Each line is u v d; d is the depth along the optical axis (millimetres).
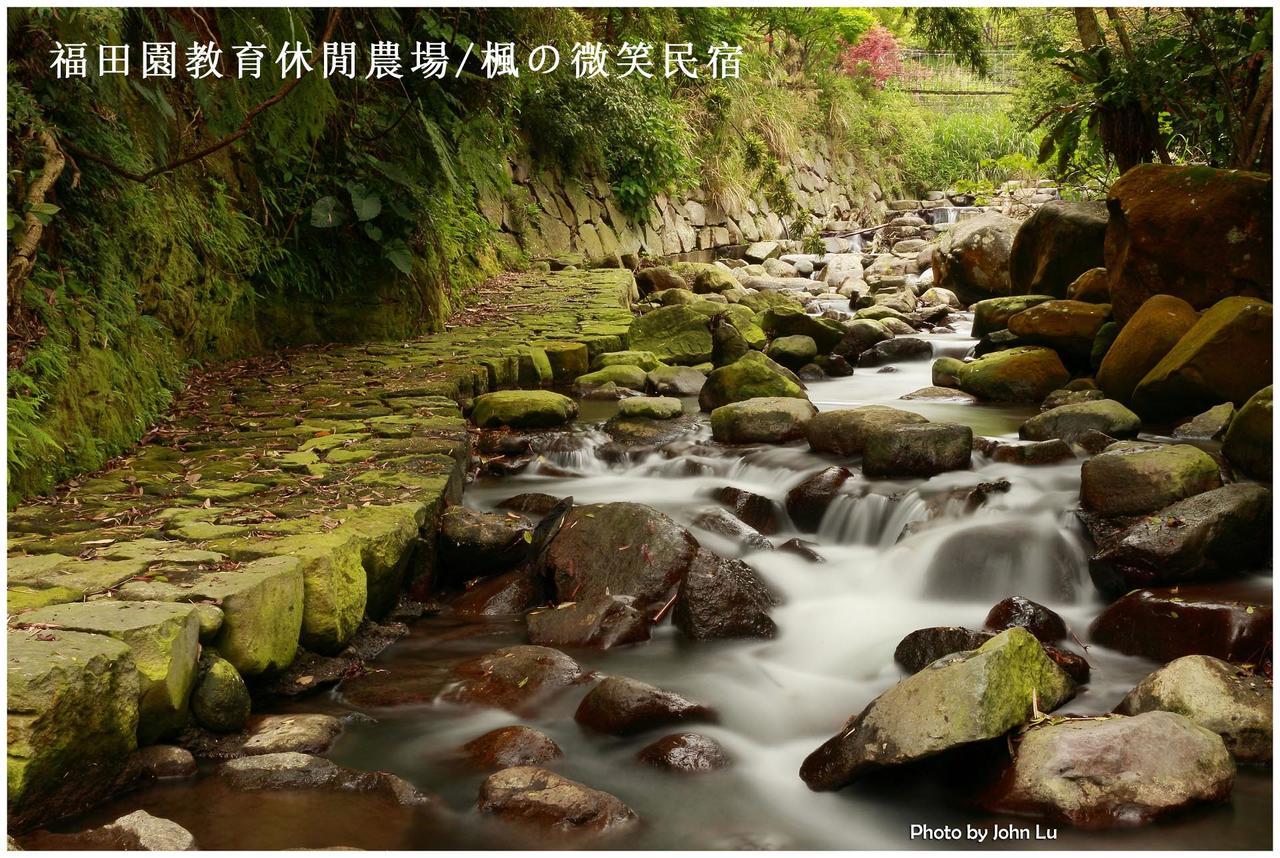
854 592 4445
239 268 6973
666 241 18109
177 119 6309
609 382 7945
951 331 11109
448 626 4141
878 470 5320
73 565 3352
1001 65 25281
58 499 4172
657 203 18234
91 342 4840
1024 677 2953
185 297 6266
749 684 3652
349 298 8070
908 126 28000
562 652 3738
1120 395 6473
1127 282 6914
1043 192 20422
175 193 6195
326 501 4277
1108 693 3342
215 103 6438
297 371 6938
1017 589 4270
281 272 7445
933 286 13797
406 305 8477
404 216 7812
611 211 16625
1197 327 6074
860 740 2928
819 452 5863
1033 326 7781
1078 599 4191
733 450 6020
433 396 6355
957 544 4418
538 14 8781
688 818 2814
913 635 3643
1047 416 5953
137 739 2816
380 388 6520
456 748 3146
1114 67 7836
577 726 3301
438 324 8914
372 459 4961
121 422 4980
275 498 4297
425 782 2945
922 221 23094
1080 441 5512
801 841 2703
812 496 5082
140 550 3516
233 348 7078
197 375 6484
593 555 4340
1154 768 2711
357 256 8031
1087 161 10680
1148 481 4363
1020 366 7469
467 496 5402
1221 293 6520
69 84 4926
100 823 2592
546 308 10445
